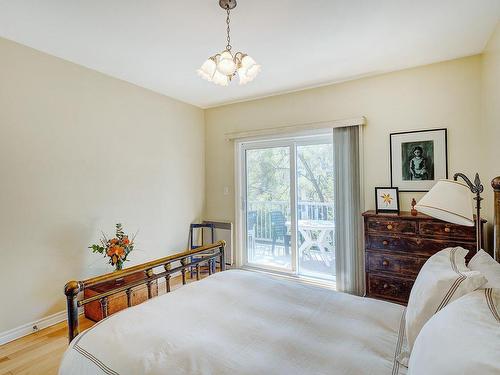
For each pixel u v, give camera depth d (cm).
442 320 91
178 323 133
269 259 389
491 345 71
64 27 211
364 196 311
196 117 420
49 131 253
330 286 336
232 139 406
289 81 322
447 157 272
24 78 237
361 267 310
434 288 114
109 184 303
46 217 251
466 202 141
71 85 270
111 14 195
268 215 390
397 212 282
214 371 99
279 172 380
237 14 196
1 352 212
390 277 262
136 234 331
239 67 172
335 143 325
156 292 303
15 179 232
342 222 321
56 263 258
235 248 408
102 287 268
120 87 315
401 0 182
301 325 135
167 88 346
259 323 136
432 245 243
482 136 256
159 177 361
